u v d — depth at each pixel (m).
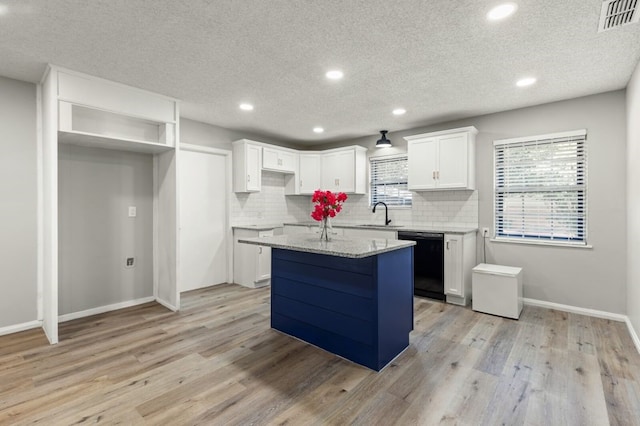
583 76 2.90
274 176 5.59
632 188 2.89
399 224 4.96
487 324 3.14
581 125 3.43
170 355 2.52
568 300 3.52
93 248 3.50
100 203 3.55
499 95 3.39
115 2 1.87
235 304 3.83
